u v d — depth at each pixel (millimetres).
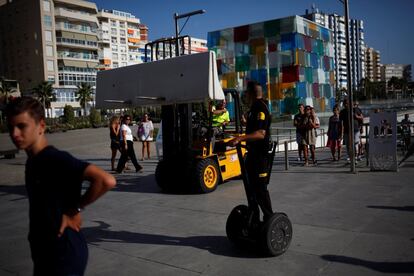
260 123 4070
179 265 4148
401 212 5723
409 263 3863
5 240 5449
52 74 71688
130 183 9734
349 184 8031
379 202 6387
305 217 5695
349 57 9156
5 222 6500
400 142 12992
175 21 15414
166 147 8359
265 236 4086
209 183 8039
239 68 38125
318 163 11594
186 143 8039
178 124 8211
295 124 11531
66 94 74062
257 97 4219
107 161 15398
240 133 9133
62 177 2031
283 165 11438
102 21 99500
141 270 4074
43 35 69875
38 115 2066
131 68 7570
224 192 8008
